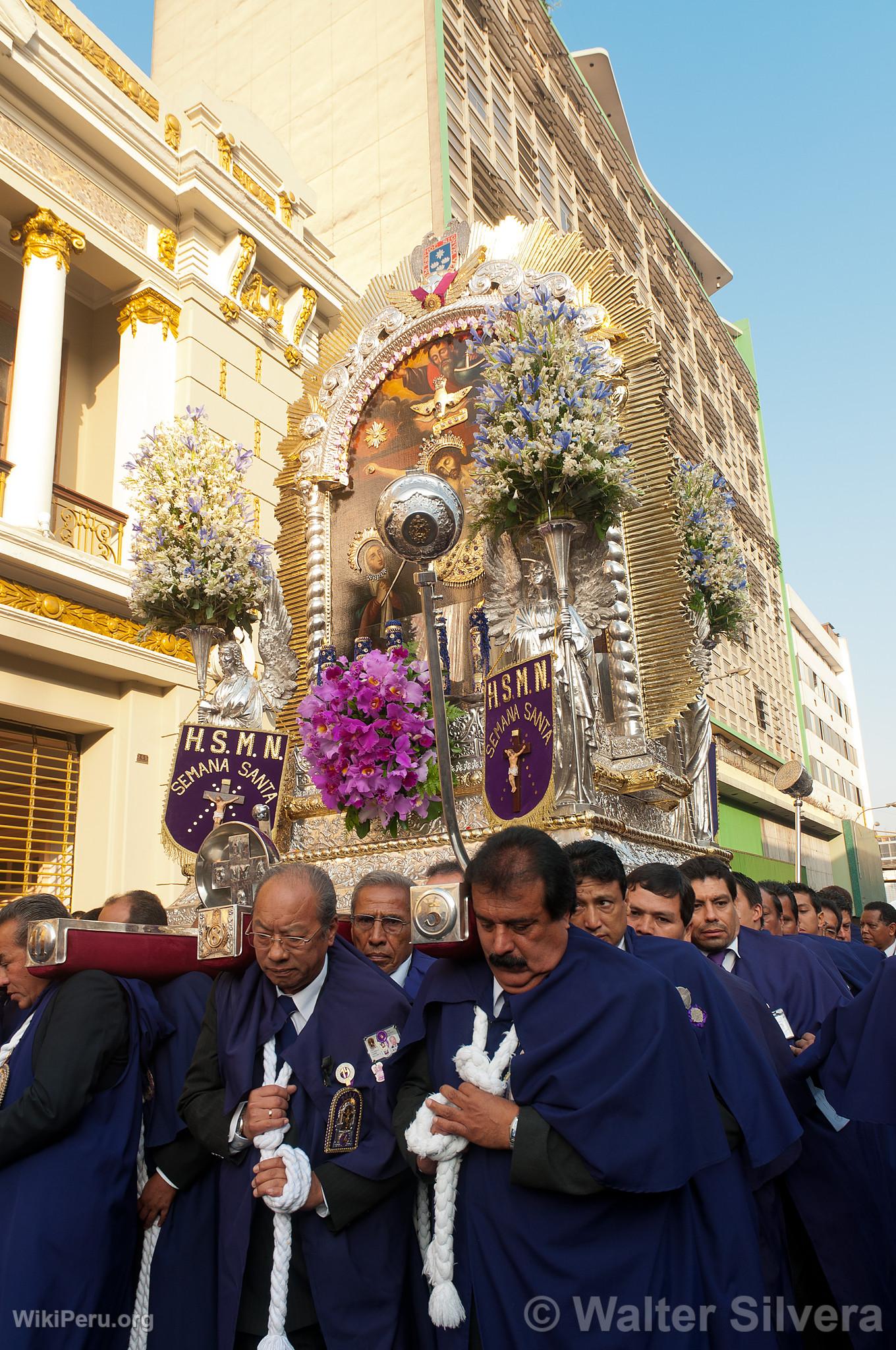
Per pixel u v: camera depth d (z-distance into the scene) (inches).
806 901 249.1
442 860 171.9
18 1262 89.5
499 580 194.2
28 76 364.2
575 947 90.4
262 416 444.1
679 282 1200.2
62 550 344.8
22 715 356.5
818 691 1760.6
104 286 429.4
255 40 761.0
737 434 1330.0
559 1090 82.5
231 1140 96.2
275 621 225.5
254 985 103.0
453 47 688.4
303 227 495.2
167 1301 102.1
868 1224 119.5
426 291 231.5
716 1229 92.5
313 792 211.8
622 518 193.6
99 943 104.6
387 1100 96.6
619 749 181.2
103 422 426.6
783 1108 99.8
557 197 845.8
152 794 379.9
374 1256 93.5
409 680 180.7
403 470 225.3
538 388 177.6
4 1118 94.0
